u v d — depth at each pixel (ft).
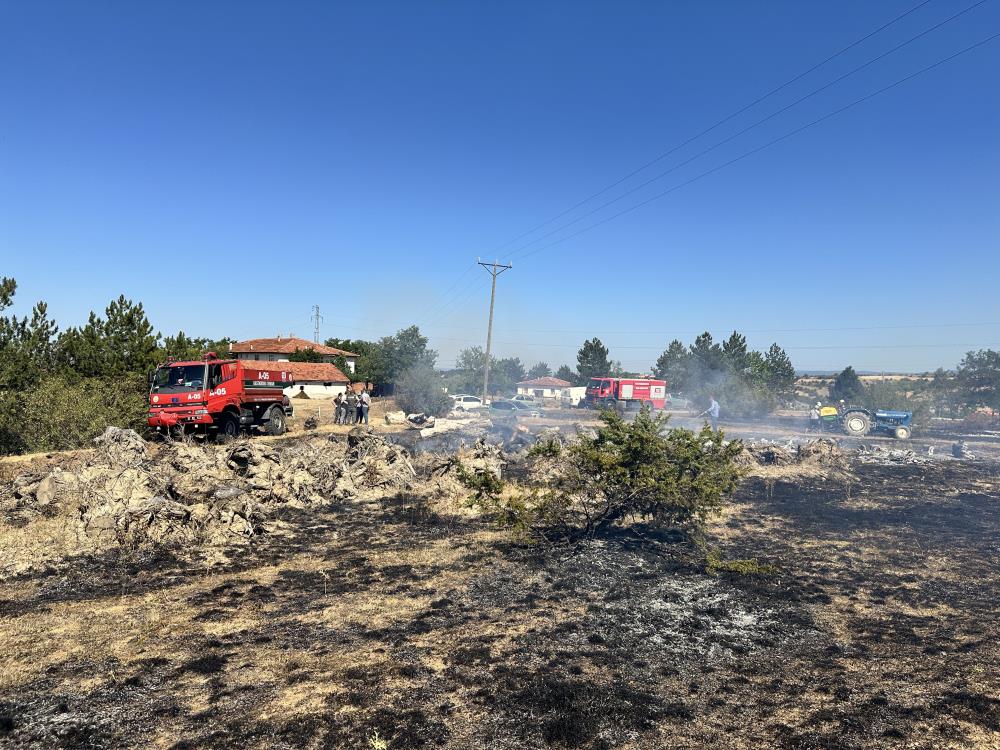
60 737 14.29
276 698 16.10
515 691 16.58
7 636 19.77
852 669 18.20
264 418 75.31
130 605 22.74
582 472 33.81
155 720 15.02
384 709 15.57
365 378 192.44
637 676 17.65
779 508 42.19
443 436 80.07
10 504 33.71
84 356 73.77
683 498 31.01
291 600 23.47
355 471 46.16
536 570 27.37
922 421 104.32
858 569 28.25
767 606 23.36
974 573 27.68
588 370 260.42
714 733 14.73
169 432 63.72
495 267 144.36
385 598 23.77
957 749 14.01
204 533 31.30
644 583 25.84
